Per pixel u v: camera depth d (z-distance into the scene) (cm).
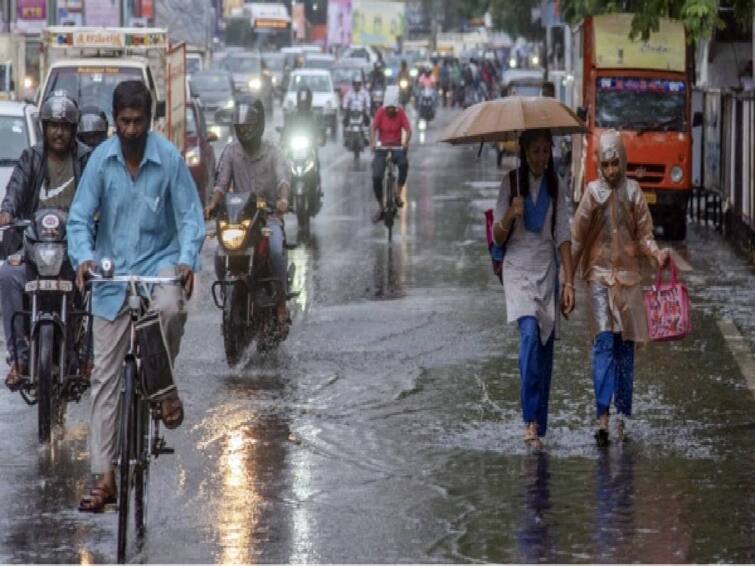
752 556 1424
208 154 5334
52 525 1541
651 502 1616
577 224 1931
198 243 1491
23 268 1978
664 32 4700
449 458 1822
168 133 4881
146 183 1494
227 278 2438
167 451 1542
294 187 4441
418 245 4169
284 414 2067
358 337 2684
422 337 2681
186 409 2092
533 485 1689
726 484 1686
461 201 5594
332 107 10338
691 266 3759
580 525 1530
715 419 2023
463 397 2183
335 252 4006
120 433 1426
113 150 1493
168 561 1413
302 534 1503
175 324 1480
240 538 1489
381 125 4266
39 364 1883
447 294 3212
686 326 1945
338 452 1852
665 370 2361
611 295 1914
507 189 1905
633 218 1925
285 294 2559
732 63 5434
